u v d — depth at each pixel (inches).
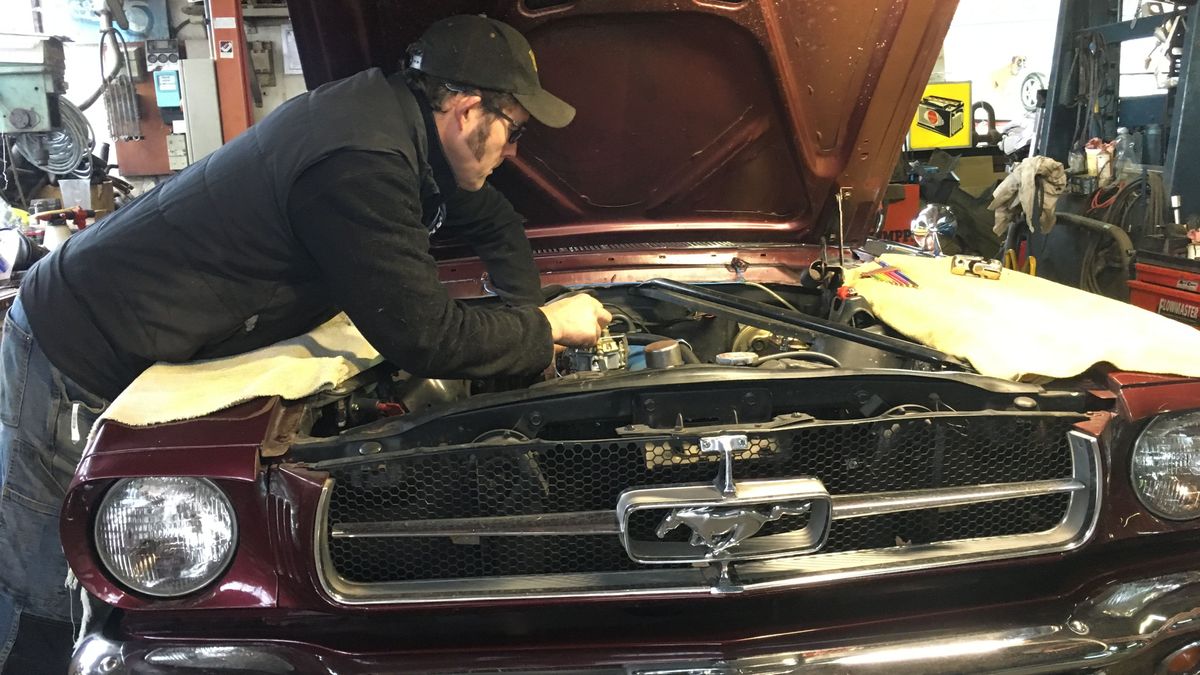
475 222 79.7
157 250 60.0
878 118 84.1
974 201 209.6
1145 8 171.9
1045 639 55.4
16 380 67.0
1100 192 173.2
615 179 89.0
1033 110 250.5
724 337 91.0
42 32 189.0
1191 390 59.0
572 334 66.7
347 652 54.1
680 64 78.7
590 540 57.3
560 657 54.2
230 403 55.3
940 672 54.2
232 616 54.3
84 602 56.4
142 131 178.1
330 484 52.5
